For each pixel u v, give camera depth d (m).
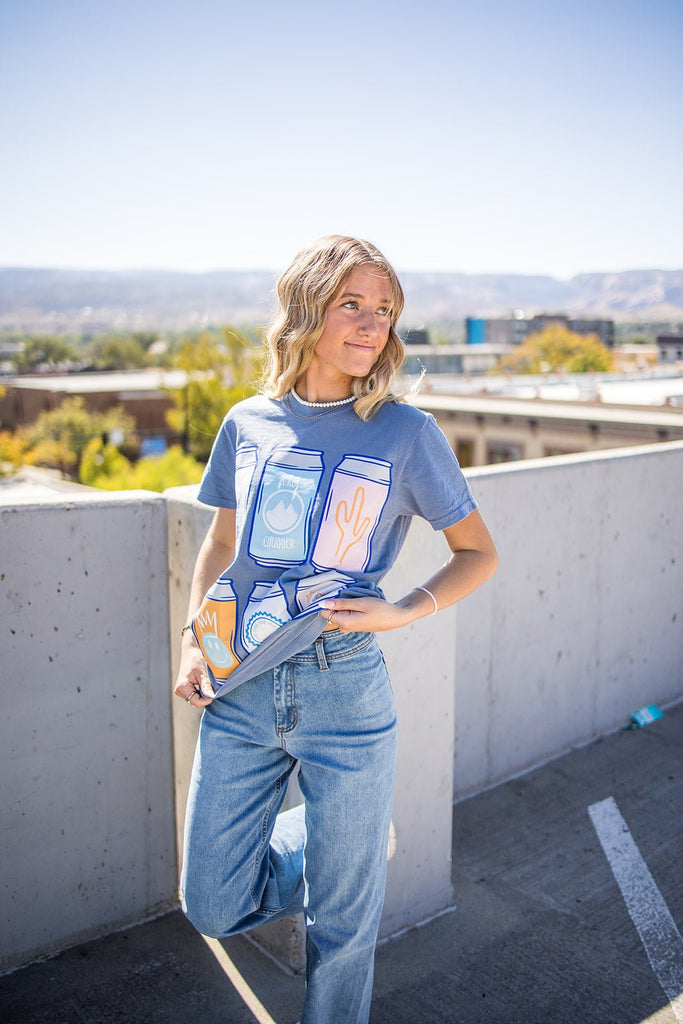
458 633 2.98
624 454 3.59
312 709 1.47
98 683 2.18
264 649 1.46
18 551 2.01
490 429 21.61
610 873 2.61
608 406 19.83
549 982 2.11
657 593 3.81
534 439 20.11
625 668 3.72
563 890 2.52
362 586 1.47
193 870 1.56
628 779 3.23
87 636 2.14
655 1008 2.02
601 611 3.55
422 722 2.29
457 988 2.09
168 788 2.37
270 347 1.56
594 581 3.49
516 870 2.63
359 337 1.41
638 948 2.25
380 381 1.45
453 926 2.35
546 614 3.31
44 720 2.10
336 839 1.51
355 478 1.43
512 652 3.21
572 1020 1.98
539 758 3.39
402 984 2.10
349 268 1.40
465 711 3.06
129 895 2.32
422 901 2.36
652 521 3.71
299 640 1.44
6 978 2.09
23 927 2.13
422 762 2.31
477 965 2.18
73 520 2.08
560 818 2.95
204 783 1.55
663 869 2.62
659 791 3.12
